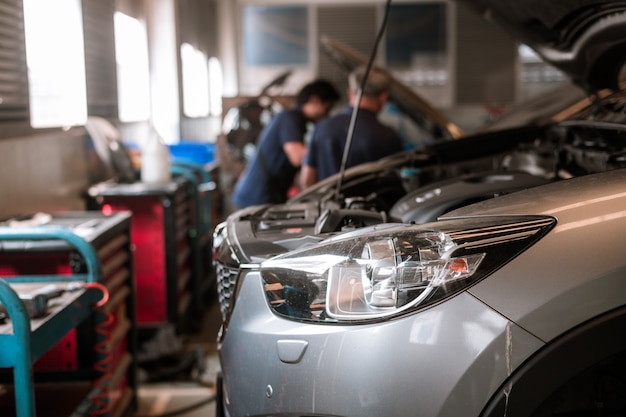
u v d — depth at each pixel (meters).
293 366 1.59
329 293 1.59
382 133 3.78
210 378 3.79
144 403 3.45
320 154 3.81
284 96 7.04
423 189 2.33
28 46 3.88
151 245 4.20
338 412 1.53
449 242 1.50
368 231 1.65
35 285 2.54
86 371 2.66
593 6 2.17
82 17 4.60
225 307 1.92
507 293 1.44
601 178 1.60
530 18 2.49
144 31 6.71
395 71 10.85
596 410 1.60
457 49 10.80
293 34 10.80
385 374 1.48
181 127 7.08
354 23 10.76
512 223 1.51
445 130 5.23
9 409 2.32
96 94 4.89
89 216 3.22
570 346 1.41
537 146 2.78
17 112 3.59
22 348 1.95
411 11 10.75
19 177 3.47
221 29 10.47
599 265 1.43
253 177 4.48
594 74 2.60
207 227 5.30
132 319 3.27
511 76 10.82
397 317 1.50
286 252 1.79
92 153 4.66
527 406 1.41
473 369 1.43
